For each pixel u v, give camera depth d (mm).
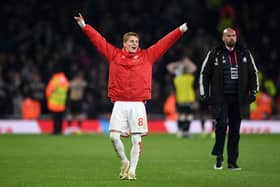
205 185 30031
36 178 32344
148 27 92188
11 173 34438
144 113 31578
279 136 69000
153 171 35625
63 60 84688
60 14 93188
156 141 60938
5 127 75500
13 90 81500
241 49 36031
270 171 35625
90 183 30469
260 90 82750
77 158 43094
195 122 76000
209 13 94875
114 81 31594
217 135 36250
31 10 92938
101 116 80625
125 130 31672
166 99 83375
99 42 31844
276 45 93312
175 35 31703
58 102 71312
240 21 94188
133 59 31547
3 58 85750
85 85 72938
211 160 42094
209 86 36406
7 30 91812
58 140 61531
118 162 40469
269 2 96250
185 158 43469
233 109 36250
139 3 94625
